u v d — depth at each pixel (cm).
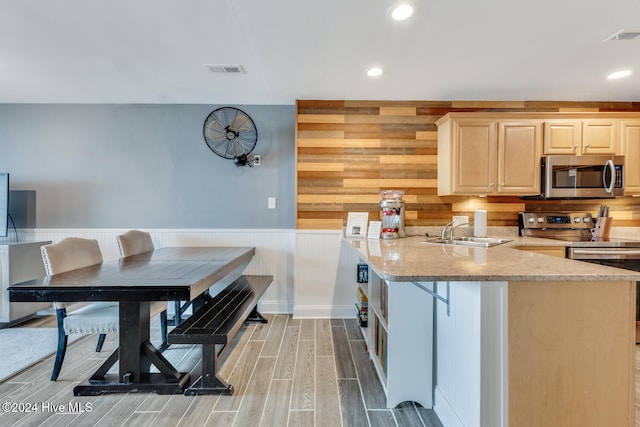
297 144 315
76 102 328
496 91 292
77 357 235
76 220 332
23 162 332
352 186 317
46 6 173
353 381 202
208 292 314
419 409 174
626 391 122
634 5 170
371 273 226
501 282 121
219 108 332
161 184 334
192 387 189
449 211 319
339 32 197
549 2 168
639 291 257
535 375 122
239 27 193
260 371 214
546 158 282
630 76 259
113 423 163
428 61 234
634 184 285
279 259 335
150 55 229
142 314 196
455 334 147
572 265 139
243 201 335
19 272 295
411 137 317
